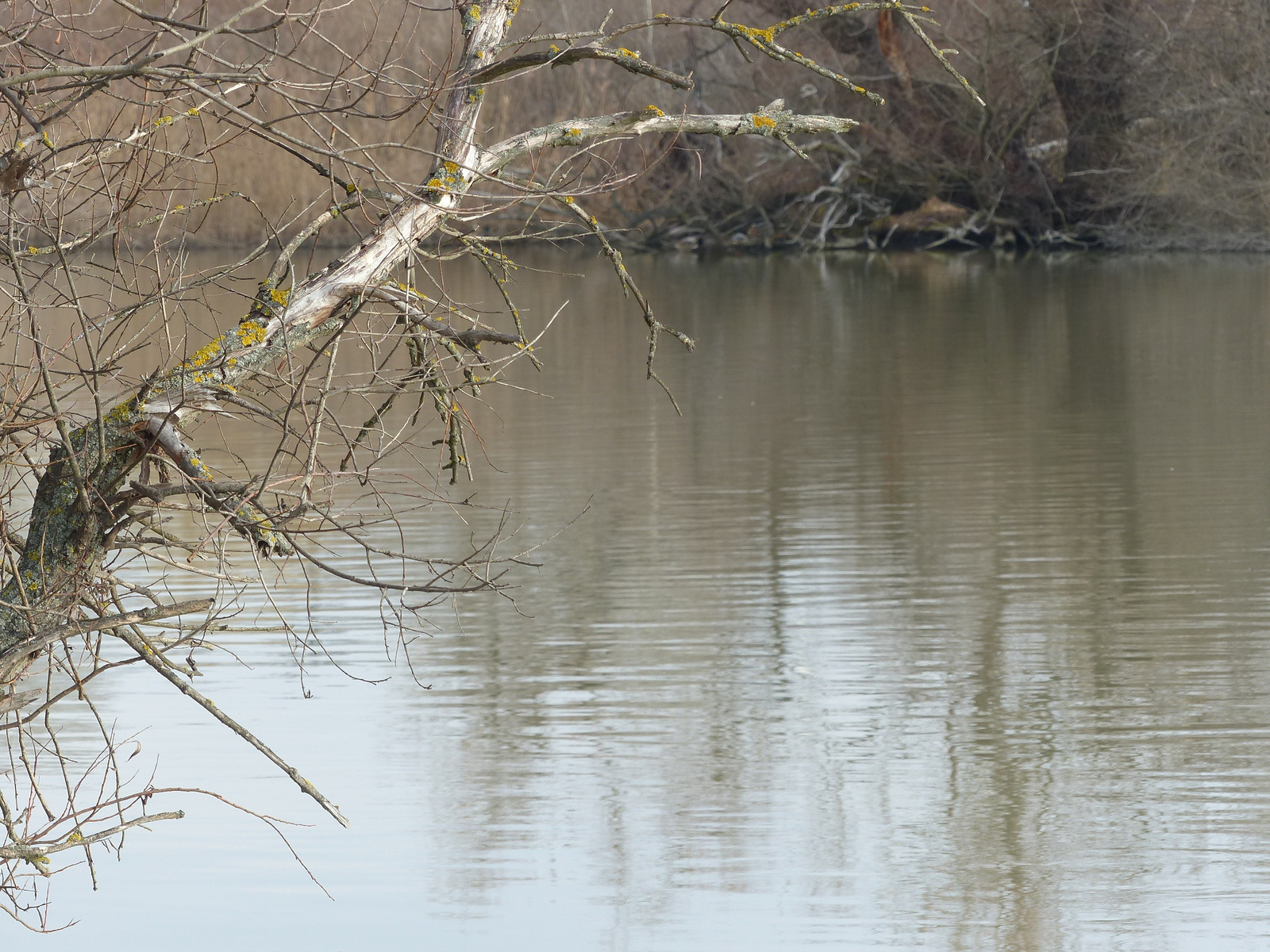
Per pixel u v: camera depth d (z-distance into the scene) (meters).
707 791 9.12
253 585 13.42
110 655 11.91
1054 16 46.12
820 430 21.08
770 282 43.53
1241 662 11.08
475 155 6.36
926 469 18.27
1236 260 44.94
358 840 8.57
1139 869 7.92
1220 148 46.97
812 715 10.35
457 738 10.09
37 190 5.66
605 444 20.31
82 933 7.57
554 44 6.73
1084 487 16.98
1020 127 48.19
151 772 9.56
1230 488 16.62
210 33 4.66
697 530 15.57
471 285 43.69
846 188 52.53
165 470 5.84
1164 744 9.60
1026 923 7.43
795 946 7.28
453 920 7.66
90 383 5.48
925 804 8.82
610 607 13.00
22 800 9.03
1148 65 46.53
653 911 7.62
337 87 5.63
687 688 10.95
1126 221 49.16
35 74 4.57
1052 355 27.52
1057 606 12.62
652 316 6.72
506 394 25.03
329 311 6.04
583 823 8.73
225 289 6.07
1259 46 45.22
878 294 39.53
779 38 49.78
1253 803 8.67
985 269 45.41
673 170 53.78
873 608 12.79
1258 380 23.78
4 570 5.70
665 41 50.72
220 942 7.52
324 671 11.48
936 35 47.56
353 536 5.63
